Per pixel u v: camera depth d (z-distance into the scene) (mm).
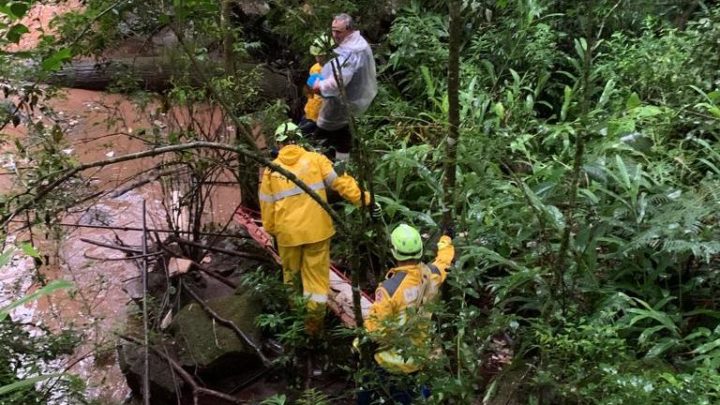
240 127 3230
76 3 4754
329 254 3939
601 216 3621
